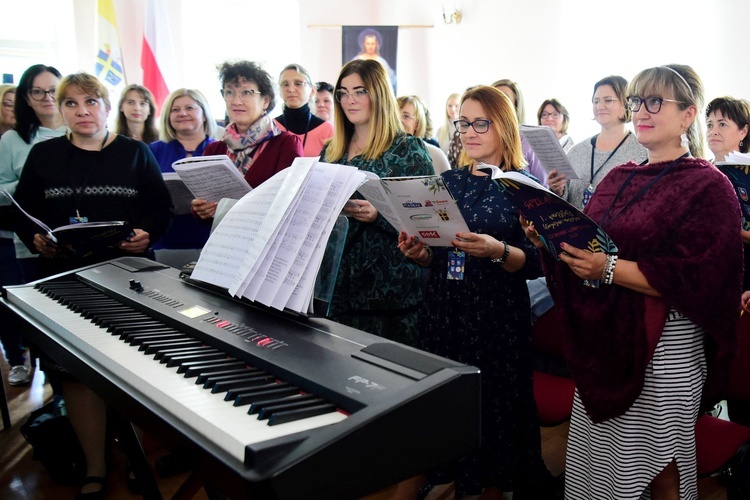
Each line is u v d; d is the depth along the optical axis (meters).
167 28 5.95
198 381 1.04
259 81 2.61
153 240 2.46
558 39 5.24
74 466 2.27
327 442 0.81
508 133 1.91
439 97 6.65
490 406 1.86
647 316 1.43
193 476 1.46
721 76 3.97
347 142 2.26
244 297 1.43
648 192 1.48
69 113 2.32
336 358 1.07
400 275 2.08
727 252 1.35
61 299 1.64
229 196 2.26
